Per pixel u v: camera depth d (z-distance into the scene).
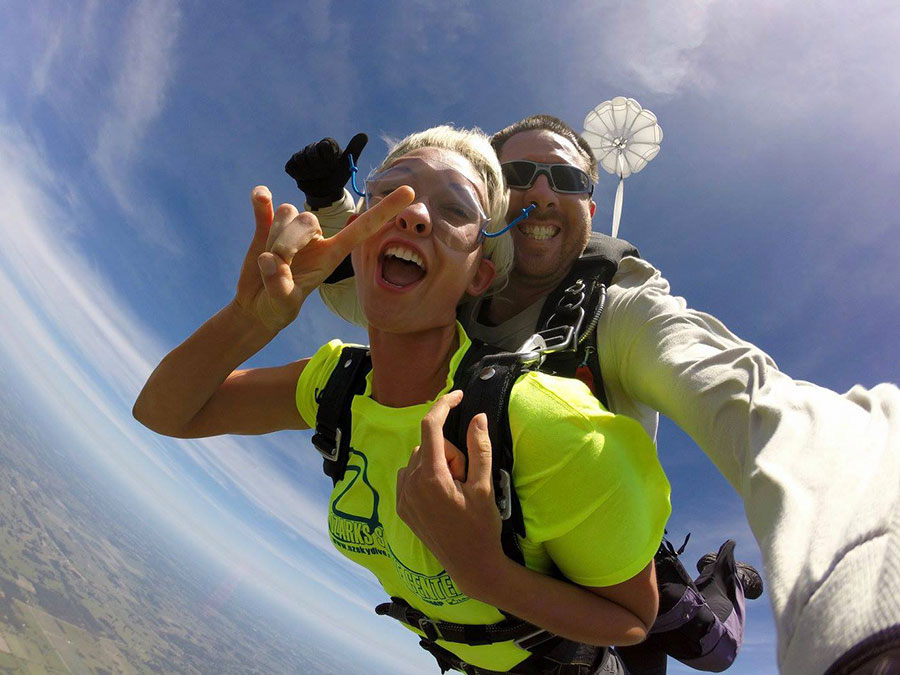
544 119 0.86
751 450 0.35
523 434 0.47
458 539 0.40
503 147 0.87
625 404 0.68
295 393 0.69
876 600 0.17
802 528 0.24
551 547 0.49
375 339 0.58
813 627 0.19
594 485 0.45
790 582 0.22
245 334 0.55
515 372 0.50
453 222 0.56
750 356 0.43
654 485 0.50
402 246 0.56
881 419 0.29
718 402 0.44
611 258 0.72
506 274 0.67
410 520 0.42
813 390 0.36
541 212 0.80
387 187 0.59
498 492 0.46
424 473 0.40
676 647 0.90
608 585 0.48
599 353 0.67
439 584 0.52
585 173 0.83
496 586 0.42
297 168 0.81
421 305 0.56
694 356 0.51
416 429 0.53
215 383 0.59
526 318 0.77
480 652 0.59
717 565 1.04
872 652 0.16
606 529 0.46
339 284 0.99
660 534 0.50
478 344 0.57
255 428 0.72
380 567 0.60
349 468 0.59
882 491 0.22
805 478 0.27
